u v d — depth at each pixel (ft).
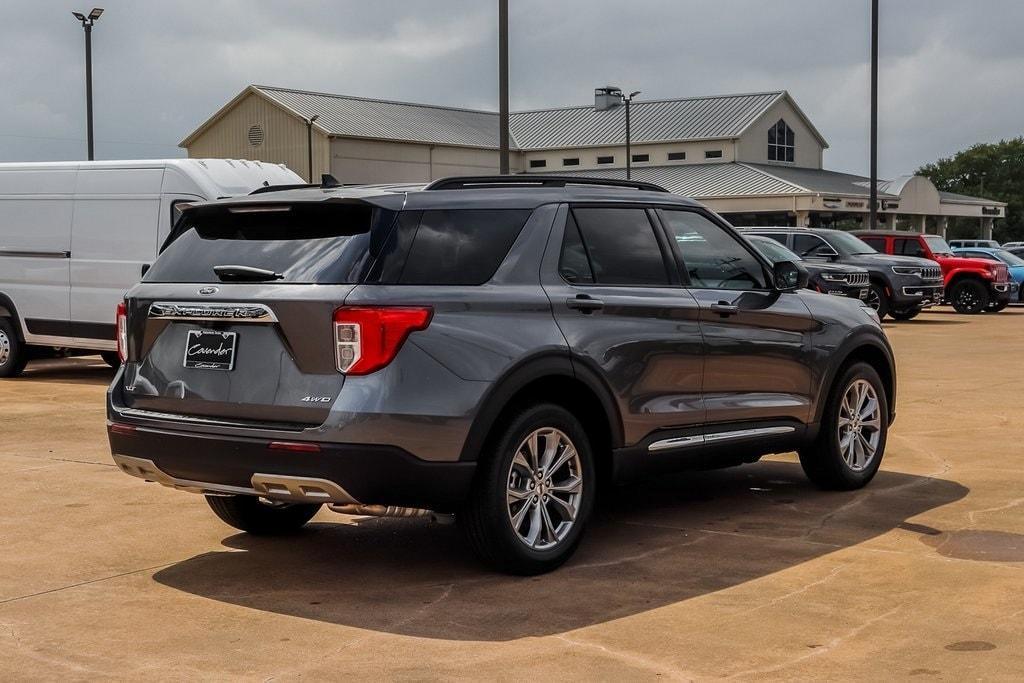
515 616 16.69
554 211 19.57
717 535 21.33
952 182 496.23
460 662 14.82
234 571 19.27
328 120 234.17
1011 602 16.99
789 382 23.31
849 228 247.09
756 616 16.51
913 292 82.48
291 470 16.96
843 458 24.86
